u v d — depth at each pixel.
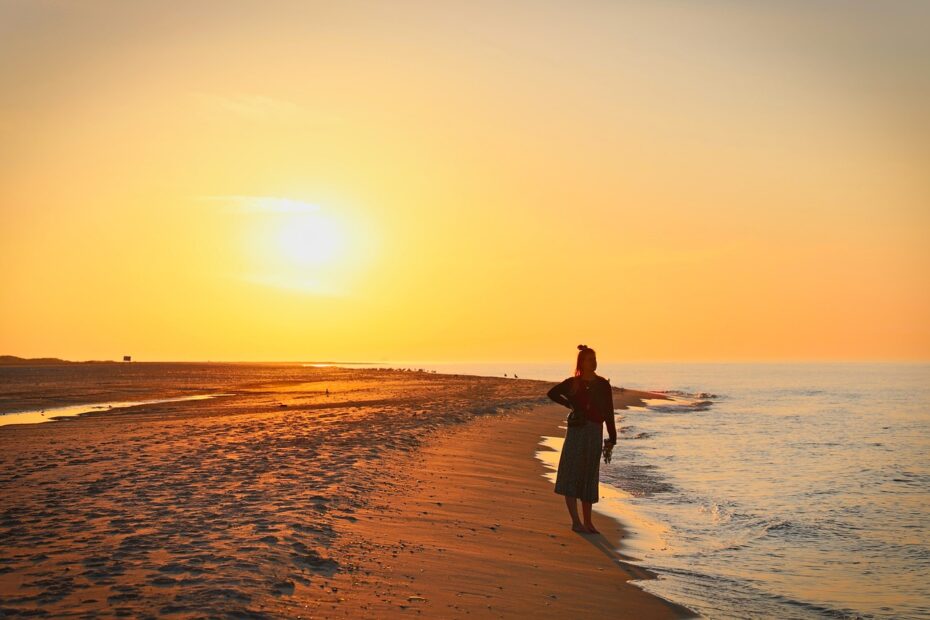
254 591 6.39
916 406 54.31
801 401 61.41
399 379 81.81
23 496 10.81
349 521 9.70
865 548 11.07
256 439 19.30
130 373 90.19
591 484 10.81
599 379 10.98
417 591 7.00
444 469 15.55
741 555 10.30
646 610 7.29
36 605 5.86
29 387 54.38
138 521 9.12
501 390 55.94
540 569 8.40
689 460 21.31
